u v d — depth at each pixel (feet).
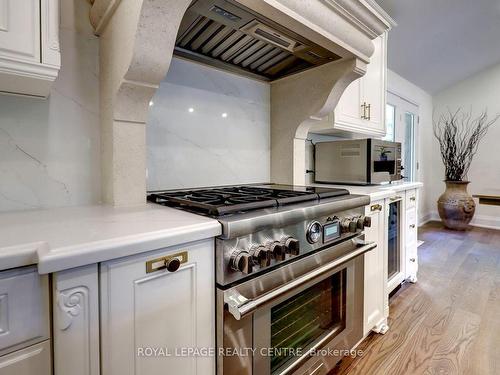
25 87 2.82
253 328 2.91
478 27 10.00
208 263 2.58
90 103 3.62
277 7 3.26
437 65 12.38
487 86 14.21
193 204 3.11
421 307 6.50
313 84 5.31
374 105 7.48
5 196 3.11
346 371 4.49
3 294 1.71
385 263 5.66
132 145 3.48
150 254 2.22
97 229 2.27
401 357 4.80
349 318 4.40
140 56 2.89
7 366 1.73
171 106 4.41
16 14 2.41
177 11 2.84
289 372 3.39
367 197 4.41
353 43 4.39
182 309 2.44
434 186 16.11
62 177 3.44
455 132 15.23
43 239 1.97
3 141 3.08
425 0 7.83
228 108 5.22
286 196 3.64
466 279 8.02
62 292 1.85
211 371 2.68
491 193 14.24
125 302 2.11
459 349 4.98
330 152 7.36
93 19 3.49
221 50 4.47
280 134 5.89
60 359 1.87
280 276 3.09
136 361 2.19
